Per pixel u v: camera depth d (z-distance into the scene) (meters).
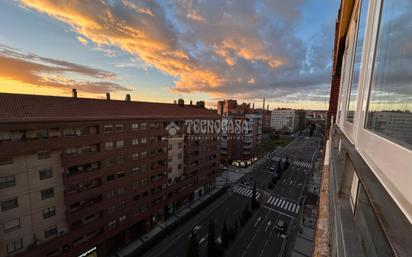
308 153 63.06
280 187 37.16
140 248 20.41
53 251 15.30
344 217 1.63
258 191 35.31
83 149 16.70
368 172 1.28
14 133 13.05
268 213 27.95
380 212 0.75
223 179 40.69
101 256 18.83
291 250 20.75
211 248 18.33
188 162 29.28
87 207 17.03
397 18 1.15
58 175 15.24
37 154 14.10
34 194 14.14
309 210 28.14
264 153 60.41
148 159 22.47
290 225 25.19
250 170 46.53
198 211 28.69
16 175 13.27
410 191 0.70
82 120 16.08
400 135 0.95
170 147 26.72
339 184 1.90
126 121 19.70
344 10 3.54
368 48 1.74
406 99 0.93
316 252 1.76
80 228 16.67
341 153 2.53
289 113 113.25
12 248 13.40
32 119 13.48
